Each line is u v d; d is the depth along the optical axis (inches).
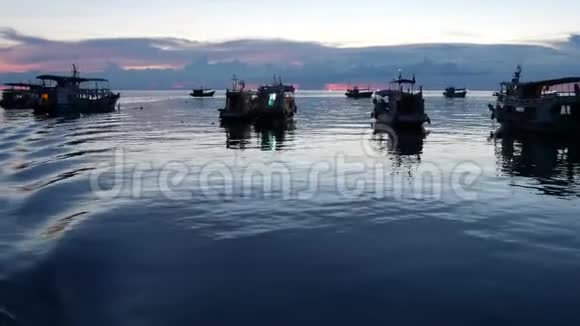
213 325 407.5
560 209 761.0
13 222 714.2
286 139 1808.6
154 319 419.8
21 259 562.3
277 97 2571.4
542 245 587.5
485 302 439.8
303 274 502.9
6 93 4247.0
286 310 427.8
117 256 561.0
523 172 1098.1
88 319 426.9
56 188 921.5
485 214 729.6
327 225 669.9
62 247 588.4
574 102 1710.1
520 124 1940.2
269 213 729.6
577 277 490.9
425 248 578.9
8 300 461.1
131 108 4562.0
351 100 7588.6
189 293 464.4
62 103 3363.7
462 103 6166.3
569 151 1459.2
